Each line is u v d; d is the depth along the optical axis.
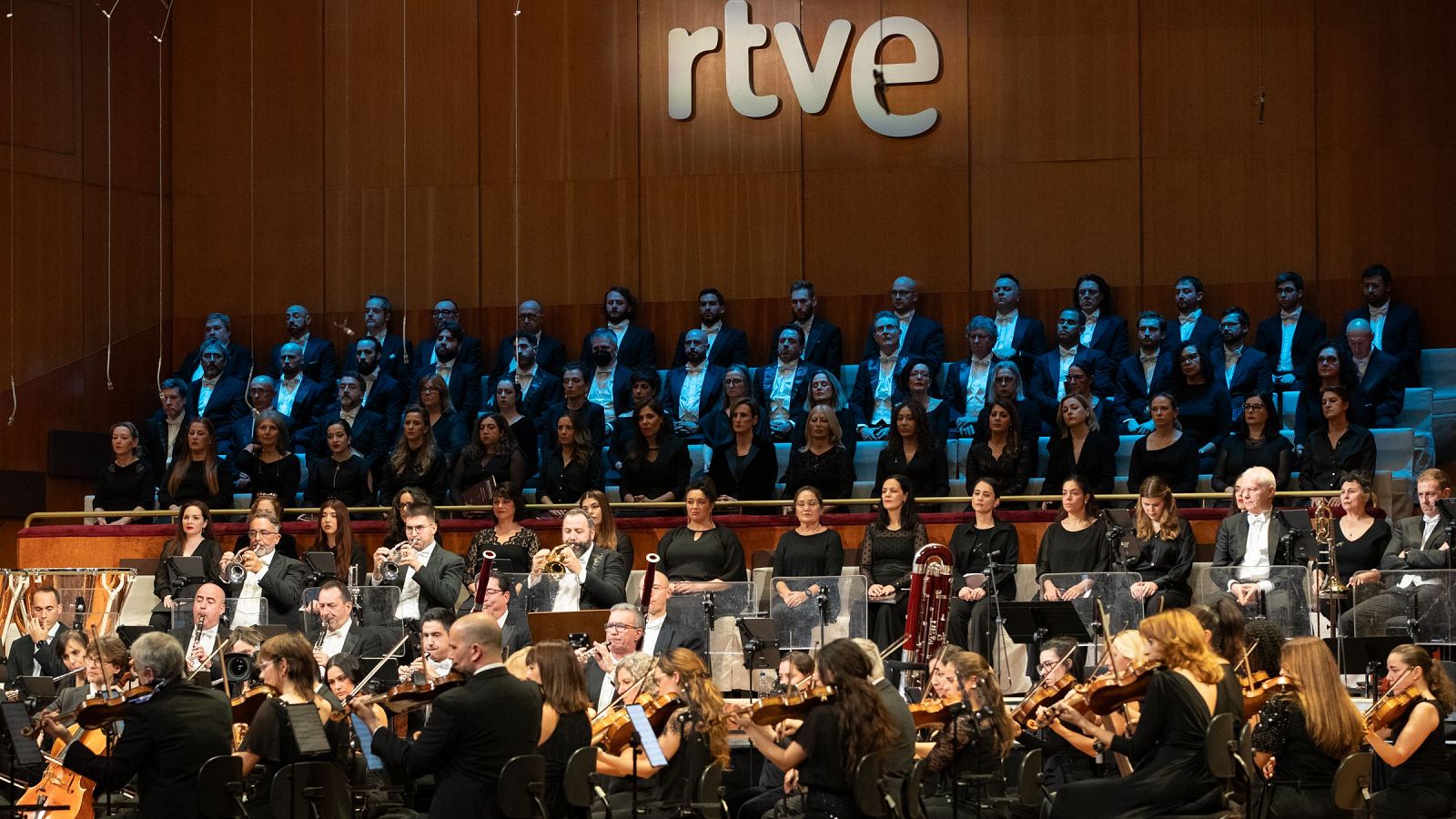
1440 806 8.61
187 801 7.85
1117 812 7.76
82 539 13.48
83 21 16.81
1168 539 11.12
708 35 17.09
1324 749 8.31
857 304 16.72
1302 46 16.06
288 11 17.69
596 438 14.66
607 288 17.14
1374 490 12.68
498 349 17.22
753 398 14.67
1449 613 10.02
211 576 12.17
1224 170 16.14
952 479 14.41
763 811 9.07
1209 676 7.86
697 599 10.57
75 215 16.61
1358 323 14.32
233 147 17.64
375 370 16.22
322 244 17.50
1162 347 14.99
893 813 7.77
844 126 16.88
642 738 7.52
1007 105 16.59
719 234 17.00
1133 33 16.41
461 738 7.57
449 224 17.39
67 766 7.92
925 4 16.80
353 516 14.08
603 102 17.28
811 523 11.78
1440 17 15.82
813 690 8.16
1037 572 11.41
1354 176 15.90
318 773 7.93
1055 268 16.39
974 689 8.48
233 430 15.88
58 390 16.28
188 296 17.52
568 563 10.99
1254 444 13.08
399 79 17.52
